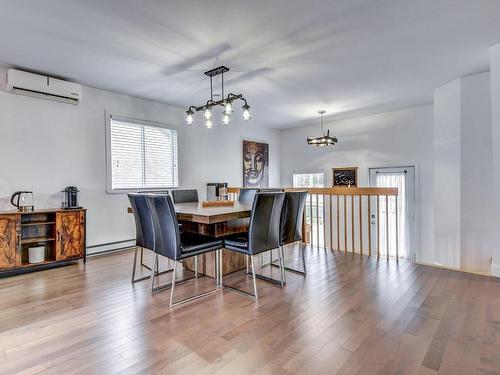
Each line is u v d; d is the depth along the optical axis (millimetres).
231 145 6254
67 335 1900
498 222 2984
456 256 3967
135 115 4586
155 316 2162
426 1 2225
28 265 3227
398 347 1741
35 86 3436
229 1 2186
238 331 1938
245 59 3209
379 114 5902
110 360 1635
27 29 2539
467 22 2531
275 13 2354
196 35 2684
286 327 1985
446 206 4137
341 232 6340
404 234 5574
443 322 2037
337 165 6559
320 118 6289
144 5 2215
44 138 3672
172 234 2346
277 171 7516
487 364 1577
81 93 3863
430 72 3680
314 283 2824
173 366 1581
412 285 2738
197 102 4895
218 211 2662
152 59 3180
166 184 5035
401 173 5629
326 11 2340
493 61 2992
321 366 1572
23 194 3357
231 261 3199
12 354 1694
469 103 3805
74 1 2146
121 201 4395
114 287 2773
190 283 2881
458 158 3926
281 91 4387
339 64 3389
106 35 2664
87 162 4043
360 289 2652
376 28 2609
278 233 2730
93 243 4094
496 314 2150
